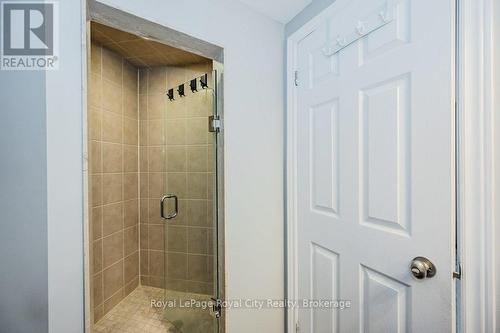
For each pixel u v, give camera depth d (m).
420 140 0.71
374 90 0.85
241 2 1.17
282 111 1.35
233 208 1.17
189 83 1.48
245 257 1.22
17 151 0.73
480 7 0.60
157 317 1.77
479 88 0.60
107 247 1.84
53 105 0.72
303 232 1.22
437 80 0.67
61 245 0.73
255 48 1.23
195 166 1.50
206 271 1.45
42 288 0.72
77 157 0.77
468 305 0.62
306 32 1.17
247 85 1.20
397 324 0.78
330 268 1.06
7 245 0.74
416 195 0.72
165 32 0.99
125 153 2.02
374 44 0.84
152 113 2.13
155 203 2.16
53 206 0.72
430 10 0.68
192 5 1.02
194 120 1.48
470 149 0.62
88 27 0.82
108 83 1.83
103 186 1.81
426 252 0.70
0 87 0.73
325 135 1.07
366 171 0.88
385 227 0.82
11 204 0.74
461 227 0.63
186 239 1.59
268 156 1.30
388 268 0.80
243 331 1.21
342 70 0.98
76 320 0.76
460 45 0.63
